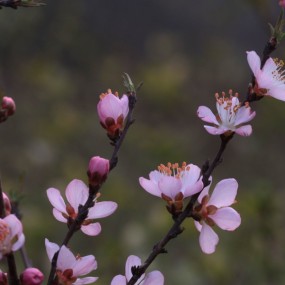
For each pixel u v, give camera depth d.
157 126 16.64
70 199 3.52
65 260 3.33
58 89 16.50
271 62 3.45
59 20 18.48
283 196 9.12
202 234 3.47
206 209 3.44
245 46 22.16
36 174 13.33
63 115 14.80
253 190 8.97
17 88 16.64
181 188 3.40
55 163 13.64
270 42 3.45
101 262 9.16
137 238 9.66
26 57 17.78
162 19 23.30
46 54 18.19
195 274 9.31
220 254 8.95
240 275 8.26
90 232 3.51
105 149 14.50
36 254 9.93
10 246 3.10
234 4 21.84
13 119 14.88
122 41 22.62
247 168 14.66
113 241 9.49
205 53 20.36
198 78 19.38
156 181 3.51
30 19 17.59
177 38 22.30
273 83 3.42
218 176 14.68
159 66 18.52
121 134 3.54
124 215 11.08
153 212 10.09
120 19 23.00
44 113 15.68
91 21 22.39
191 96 18.50
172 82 16.98
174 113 16.95
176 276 9.33
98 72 19.09
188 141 15.34
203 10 22.73
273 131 14.49
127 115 3.57
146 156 13.29
